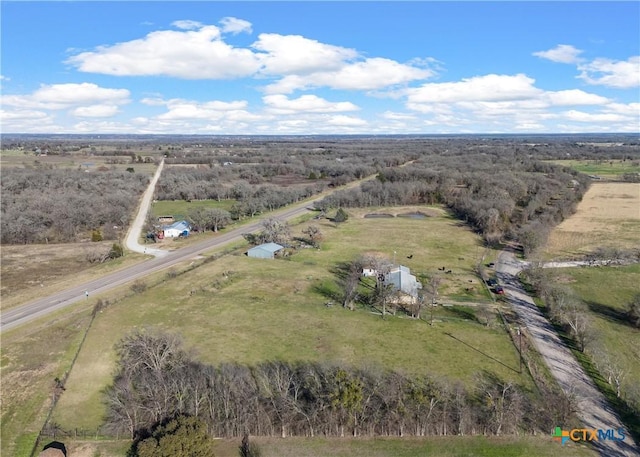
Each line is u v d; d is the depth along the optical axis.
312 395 44.50
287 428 41.69
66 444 40.28
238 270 85.19
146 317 65.12
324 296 73.56
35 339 59.06
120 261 92.25
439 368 51.41
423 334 60.12
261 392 45.06
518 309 69.56
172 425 36.94
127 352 52.81
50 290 76.38
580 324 59.72
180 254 97.12
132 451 39.12
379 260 87.06
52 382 49.62
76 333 60.59
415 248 103.75
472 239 112.38
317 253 98.56
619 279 81.81
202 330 60.69
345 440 40.84
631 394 47.22
